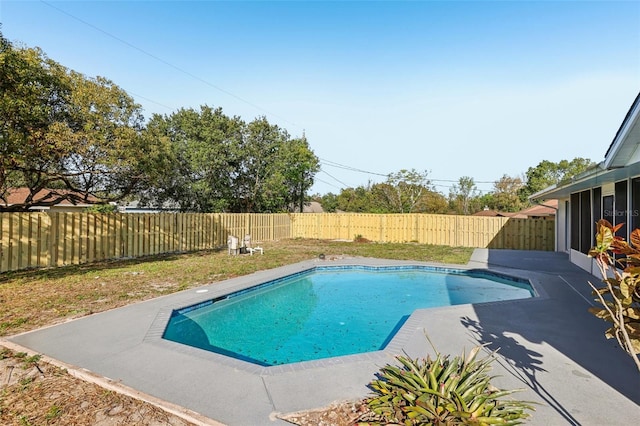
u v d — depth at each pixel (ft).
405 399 9.82
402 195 124.57
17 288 26.96
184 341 21.30
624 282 7.30
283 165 81.82
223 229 59.88
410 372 11.14
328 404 11.02
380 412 9.69
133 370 13.51
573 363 13.96
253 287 29.99
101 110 35.81
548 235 58.59
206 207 78.18
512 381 12.38
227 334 22.50
